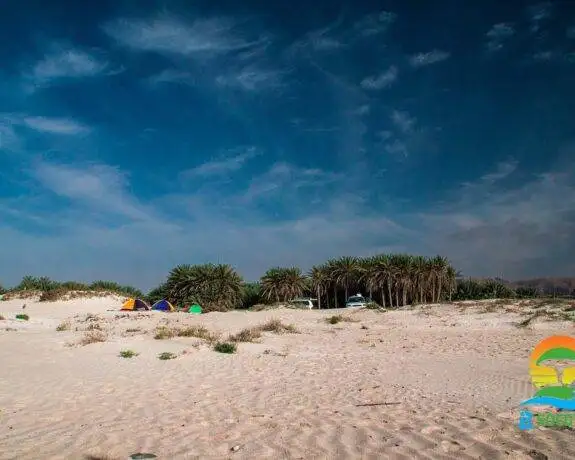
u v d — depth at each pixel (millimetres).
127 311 40000
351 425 6496
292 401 8453
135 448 5602
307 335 21891
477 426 6215
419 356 15250
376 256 56000
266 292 53031
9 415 7215
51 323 27812
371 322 28250
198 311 42938
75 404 8047
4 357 12805
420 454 5090
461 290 55688
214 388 9719
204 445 5691
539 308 27688
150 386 9789
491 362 13836
